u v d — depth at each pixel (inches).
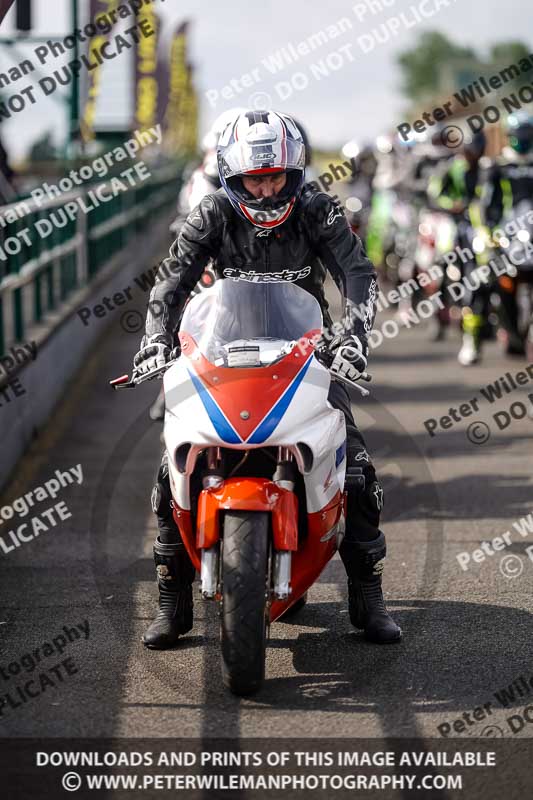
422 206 874.8
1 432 450.0
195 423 248.1
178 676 271.0
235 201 270.7
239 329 269.1
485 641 292.2
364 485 279.3
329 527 258.7
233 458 261.7
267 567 248.5
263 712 251.0
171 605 289.9
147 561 360.8
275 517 245.6
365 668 275.6
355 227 949.8
